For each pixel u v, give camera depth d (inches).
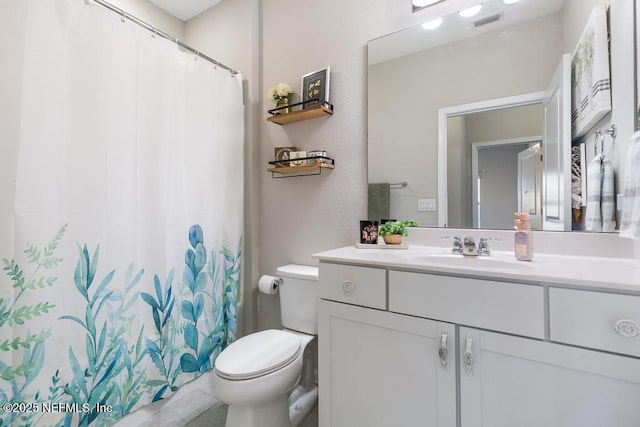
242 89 78.8
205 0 86.1
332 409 45.8
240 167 76.9
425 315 38.2
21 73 42.3
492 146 52.4
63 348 46.8
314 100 68.2
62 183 46.6
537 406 32.1
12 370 41.7
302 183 73.6
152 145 58.7
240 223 77.1
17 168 42.1
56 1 45.7
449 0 56.4
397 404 40.3
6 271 41.3
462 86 54.9
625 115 39.3
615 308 28.8
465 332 35.6
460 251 50.0
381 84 62.7
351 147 66.7
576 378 30.3
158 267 59.7
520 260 42.7
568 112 46.1
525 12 50.1
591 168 43.6
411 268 39.2
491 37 52.7
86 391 49.3
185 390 66.7
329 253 50.2
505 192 51.3
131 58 55.1
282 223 77.2
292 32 75.7
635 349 28.0
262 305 79.4
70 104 47.3
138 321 56.7
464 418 35.8
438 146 57.0
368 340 42.6
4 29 40.9
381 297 41.4
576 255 44.9
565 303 30.8
